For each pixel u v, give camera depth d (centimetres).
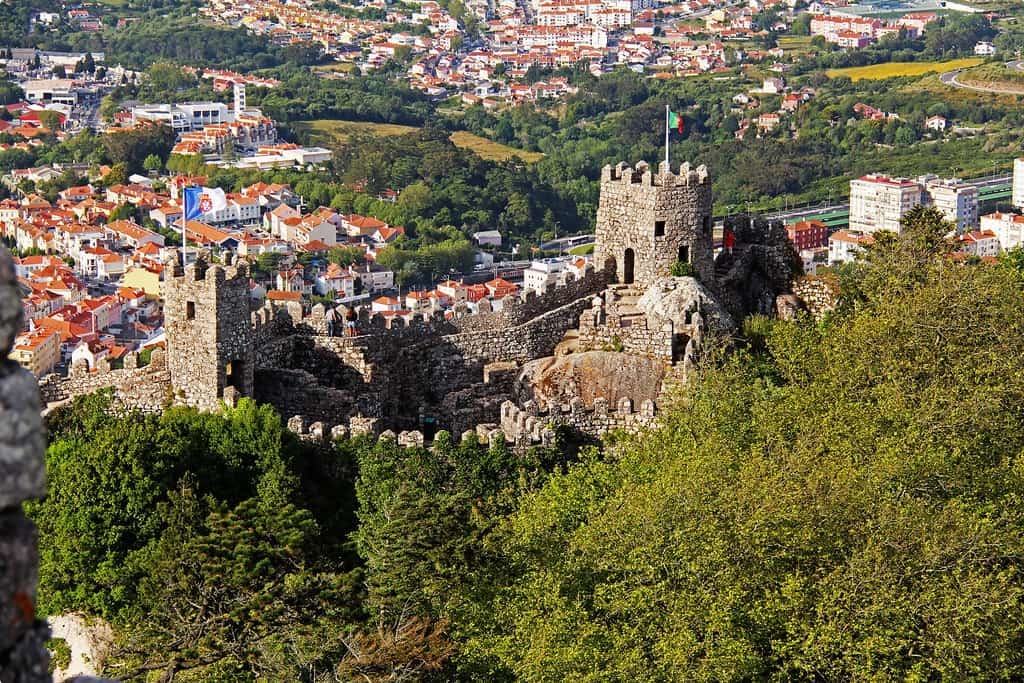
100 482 13275
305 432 14238
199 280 14538
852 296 17875
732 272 17812
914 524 11619
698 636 11175
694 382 14738
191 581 11844
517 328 16512
